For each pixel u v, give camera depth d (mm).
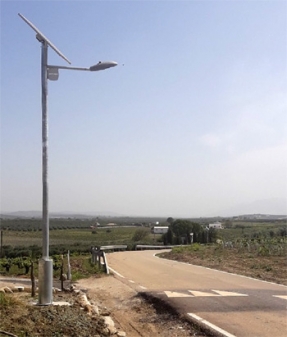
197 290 13906
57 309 9742
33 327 8188
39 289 10258
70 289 14570
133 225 125500
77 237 73938
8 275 20297
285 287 14414
